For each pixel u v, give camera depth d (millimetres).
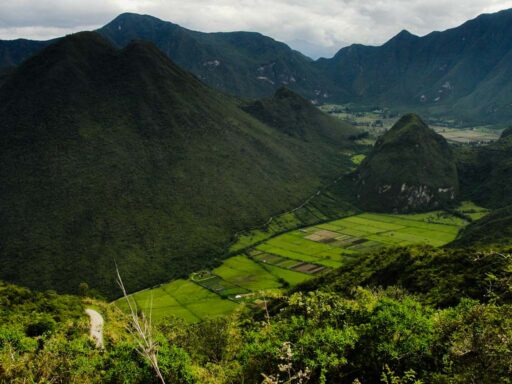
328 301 37812
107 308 90438
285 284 132250
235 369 31875
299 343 28828
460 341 22969
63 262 143750
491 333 21516
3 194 168875
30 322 63750
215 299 124562
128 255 154375
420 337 27641
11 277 134500
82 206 170250
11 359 33594
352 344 28141
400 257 85625
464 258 70750
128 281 141375
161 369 29156
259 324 44094
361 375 28219
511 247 65062
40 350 38875
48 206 166125
